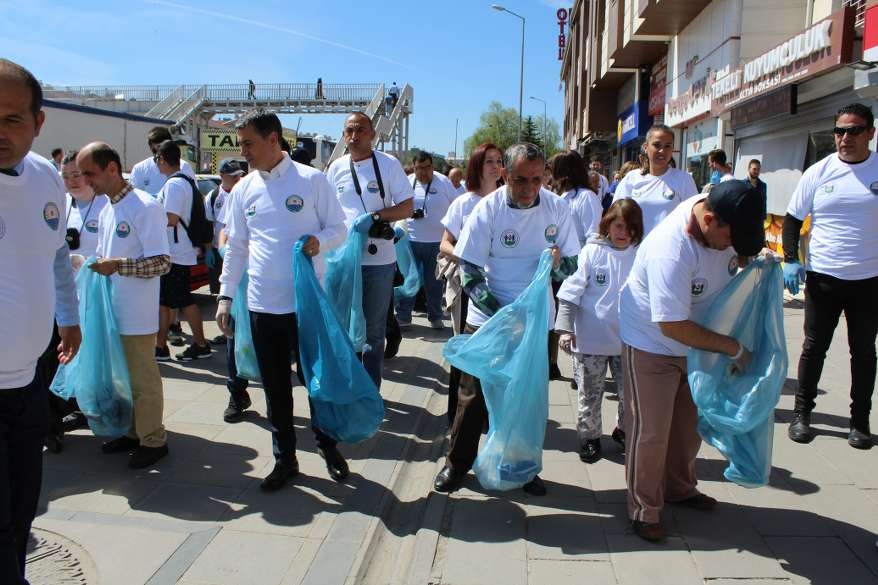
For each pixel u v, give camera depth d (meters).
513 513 3.62
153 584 2.94
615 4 20.06
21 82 2.18
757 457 3.15
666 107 18.06
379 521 3.54
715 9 13.51
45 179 2.45
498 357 3.50
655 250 3.06
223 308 3.98
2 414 2.36
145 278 4.04
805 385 4.55
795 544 3.27
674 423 3.50
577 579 3.01
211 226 6.60
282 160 3.87
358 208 5.02
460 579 3.02
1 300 2.30
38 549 3.20
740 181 2.87
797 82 9.73
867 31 7.71
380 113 36.91
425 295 8.72
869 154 4.32
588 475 4.09
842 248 4.30
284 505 3.70
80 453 4.38
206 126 40.84
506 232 3.73
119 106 38.88
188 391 5.63
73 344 3.19
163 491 3.84
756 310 3.08
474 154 4.96
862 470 4.07
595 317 4.18
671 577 3.01
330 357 3.73
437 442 4.75
